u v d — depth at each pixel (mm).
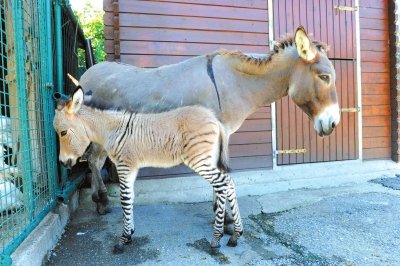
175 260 2631
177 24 4242
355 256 2686
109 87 2947
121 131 2746
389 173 5336
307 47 2771
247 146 4629
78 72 6160
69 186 3391
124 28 4027
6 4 2699
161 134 2674
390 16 5445
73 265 2551
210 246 2838
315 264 2570
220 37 4457
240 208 3842
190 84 2869
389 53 5516
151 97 2807
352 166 5191
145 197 4016
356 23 5223
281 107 4789
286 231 3225
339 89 5184
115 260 2635
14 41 2467
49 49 3207
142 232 3170
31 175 2600
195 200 4148
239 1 4527
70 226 3330
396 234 3098
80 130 2818
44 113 3008
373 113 5457
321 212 3709
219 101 2916
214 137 2639
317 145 5031
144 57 4125
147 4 4105
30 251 2270
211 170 2639
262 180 4539
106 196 3654
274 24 4723
